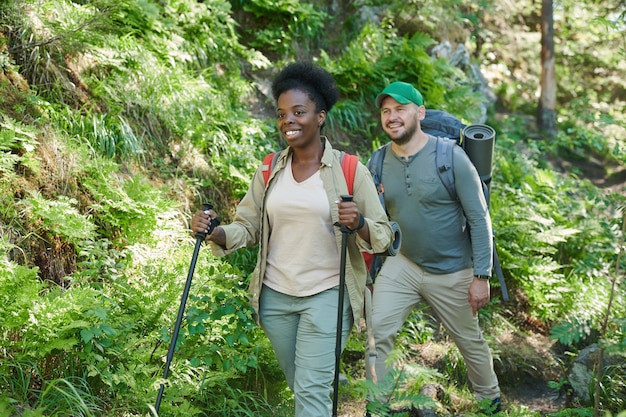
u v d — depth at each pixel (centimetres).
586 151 1197
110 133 501
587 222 725
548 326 627
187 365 355
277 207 325
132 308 375
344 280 310
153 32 630
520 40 1362
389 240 317
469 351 424
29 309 326
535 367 547
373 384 296
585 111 1229
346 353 495
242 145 592
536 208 722
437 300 415
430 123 440
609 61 1355
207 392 377
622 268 707
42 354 318
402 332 529
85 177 452
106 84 536
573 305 633
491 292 640
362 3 860
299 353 322
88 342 331
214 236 331
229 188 570
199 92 607
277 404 398
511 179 775
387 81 757
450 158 396
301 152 327
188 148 562
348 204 300
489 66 1316
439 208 400
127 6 568
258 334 407
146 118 550
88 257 396
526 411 417
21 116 451
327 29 838
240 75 713
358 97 763
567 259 729
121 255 435
